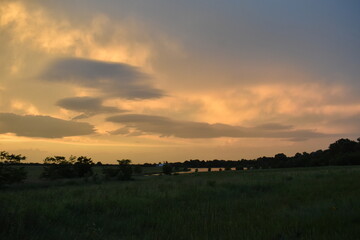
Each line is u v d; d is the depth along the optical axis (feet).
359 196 38.81
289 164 454.81
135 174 251.19
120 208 38.96
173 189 64.08
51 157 184.55
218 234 24.36
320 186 57.00
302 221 26.48
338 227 23.00
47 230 24.36
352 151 423.64
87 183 126.00
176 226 28.27
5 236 20.84
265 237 22.13
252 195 53.42
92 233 24.85
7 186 108.17
